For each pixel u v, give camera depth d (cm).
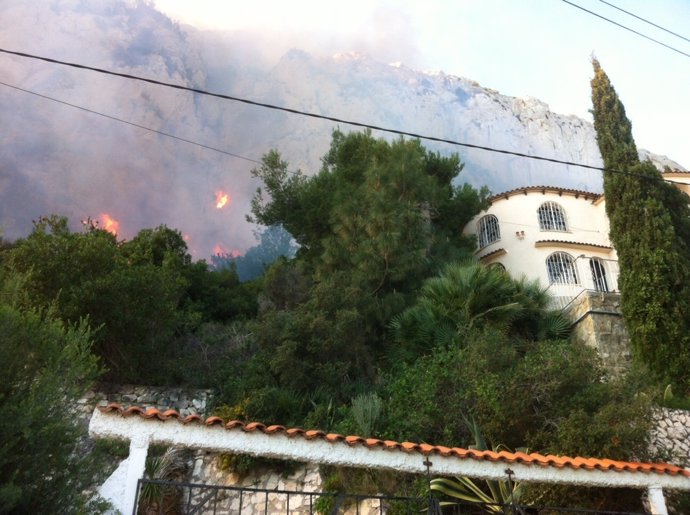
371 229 2166
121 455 805
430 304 1919
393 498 720
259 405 1492
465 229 3061
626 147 2311
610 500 1023
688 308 1903
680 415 1592
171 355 1783
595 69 2592
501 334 1619
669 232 2050
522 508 797
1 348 618
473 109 9312
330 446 777
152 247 2838
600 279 2811
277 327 1817
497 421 1288
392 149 2569
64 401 637
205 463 1321
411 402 1402
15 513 552
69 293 1567
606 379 1448
